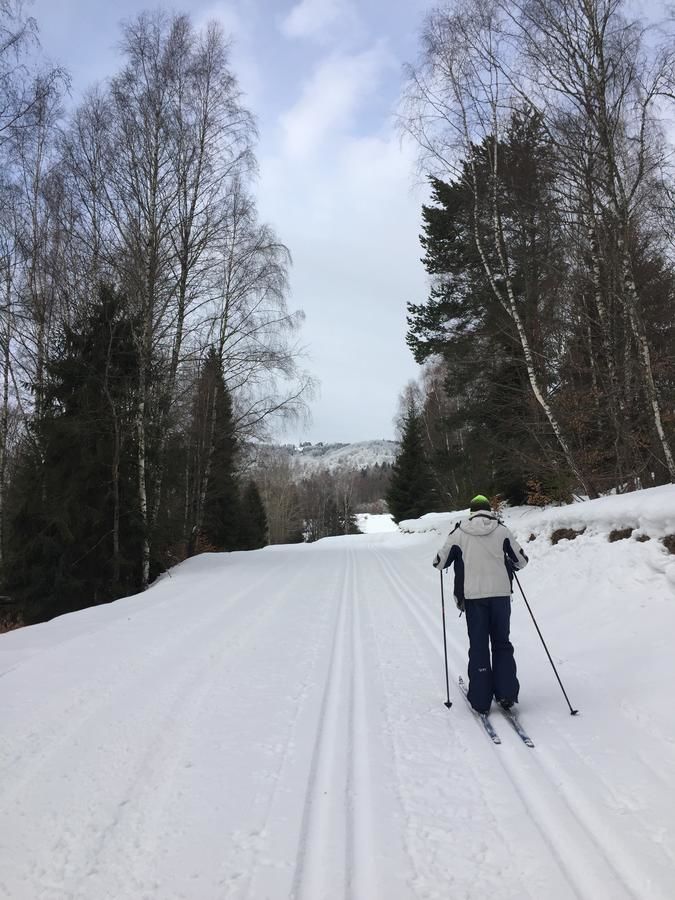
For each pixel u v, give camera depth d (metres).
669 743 3.50
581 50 9.45
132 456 14.03
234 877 2.43
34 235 15.00
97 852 2.65
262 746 3.74
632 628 5.41
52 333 14.64
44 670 5.49
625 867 2.39
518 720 4.05
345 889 2.32
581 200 9.80
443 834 2.70
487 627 4.32
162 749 3.74
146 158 14.51
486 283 14.34
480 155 12.06
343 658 5.78
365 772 3.35
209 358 17.41
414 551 19.67
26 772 3.46
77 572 13.38
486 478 20.80
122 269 13.99
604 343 10.57
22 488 13.38
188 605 8.92
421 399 41.00
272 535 60.50
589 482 11.44
